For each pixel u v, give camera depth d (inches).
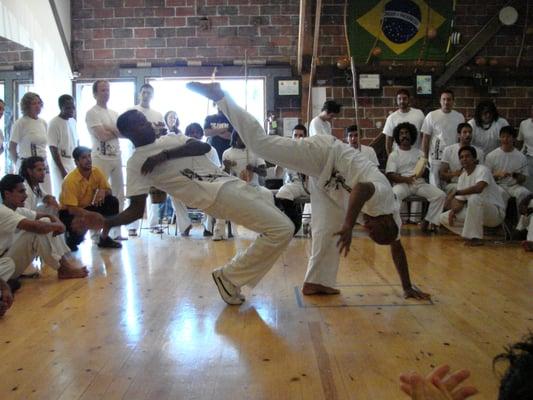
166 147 120.6
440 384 34.3
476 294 132.4
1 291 119.6
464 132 230.5
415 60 288.5
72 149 220.1
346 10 285.7
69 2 294.0
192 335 104.7
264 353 94.9
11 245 143.5
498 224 215.8
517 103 289.6
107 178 220.2
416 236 225.0
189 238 227.1
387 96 289.9
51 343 100.9
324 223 130.7
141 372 87.4
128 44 295.1
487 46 288.2
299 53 280.7
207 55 294.0
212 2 292.2
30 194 180.2
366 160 119.4
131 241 219.8
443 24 286.4
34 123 209.0
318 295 133.2
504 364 64.5
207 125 257.4
